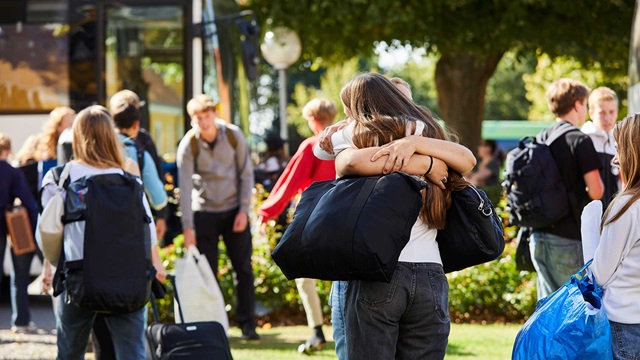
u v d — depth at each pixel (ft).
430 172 16.80
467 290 40.22
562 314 16.87
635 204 16.87
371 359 16.74
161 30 49.73
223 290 40.24
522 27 75.46
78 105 49.14
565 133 25.88
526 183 25.94
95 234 21.61
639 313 16.96
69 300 22.17
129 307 21.65
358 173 16.90
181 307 28.73
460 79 82.69
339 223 16.11
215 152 35.06
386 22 73.31
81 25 49.24
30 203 37.99
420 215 17.01
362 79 17.61
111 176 22.27
